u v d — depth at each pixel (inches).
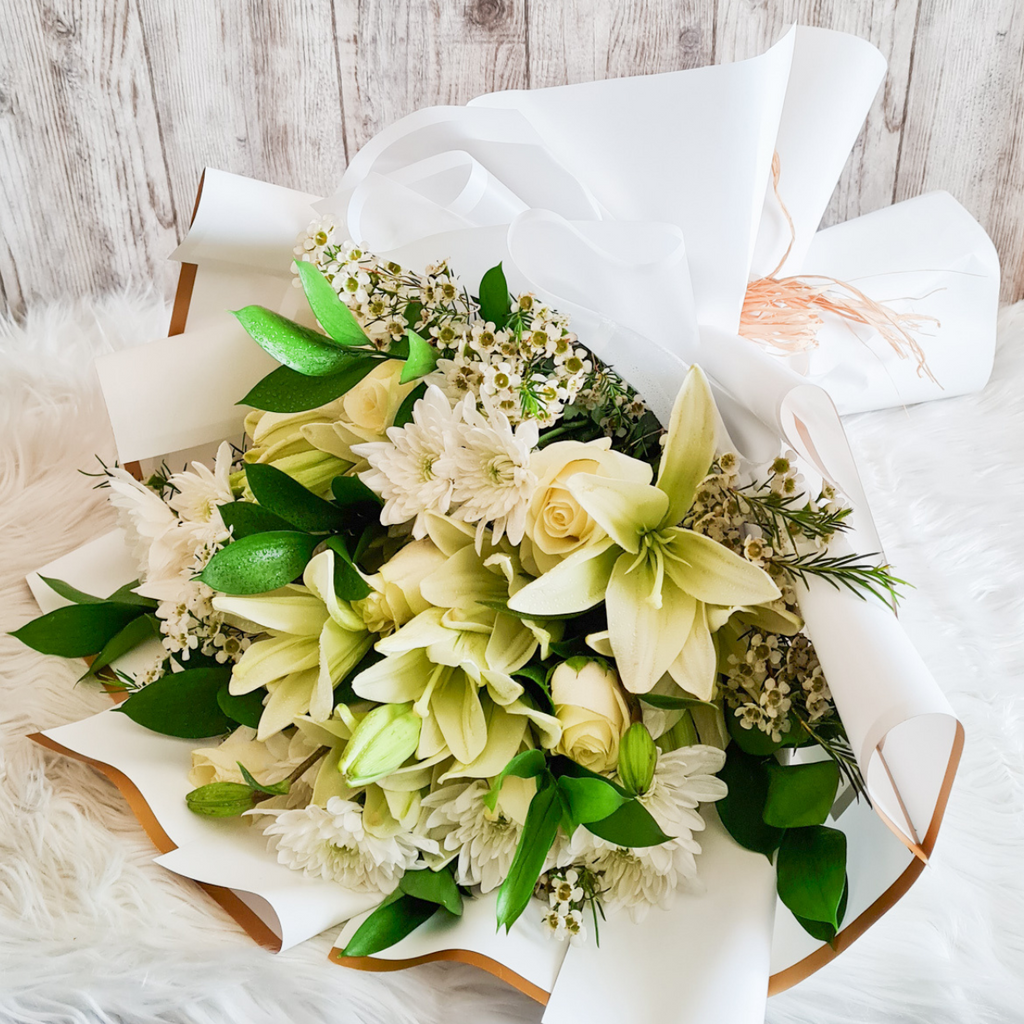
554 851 29.7
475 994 30.0
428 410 29.8
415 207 34.0
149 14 45.6
